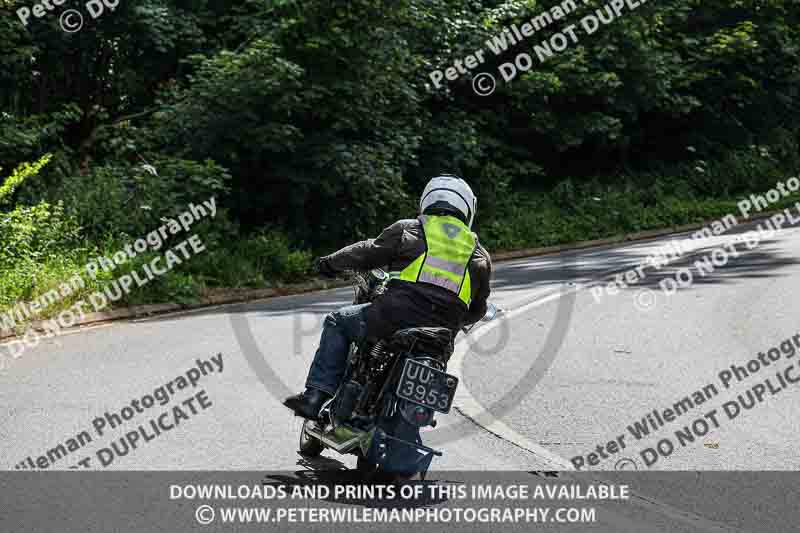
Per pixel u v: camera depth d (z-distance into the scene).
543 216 79.06
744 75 106.94
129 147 54.41
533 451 18.83
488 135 82.75
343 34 57.16
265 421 20.86
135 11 57.12
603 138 89.62
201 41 61.69
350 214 62.12
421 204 17.69
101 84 61.78
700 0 103.88
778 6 105.94
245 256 53.28
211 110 55.88
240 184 59.03
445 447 19.12
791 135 115.88
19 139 49.41
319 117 60.25
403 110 65.44
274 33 56.66
